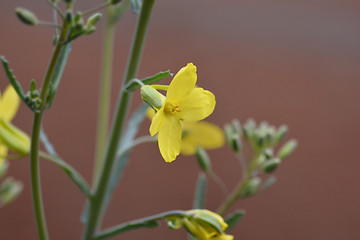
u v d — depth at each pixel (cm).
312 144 65
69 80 67
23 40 68
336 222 58
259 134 33
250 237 56
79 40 71
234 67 71
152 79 27
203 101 28
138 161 60
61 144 60
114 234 29
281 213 58
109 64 33
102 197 30
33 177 28
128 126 31
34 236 53
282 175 61
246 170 32
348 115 69
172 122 27
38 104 27
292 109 68
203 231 28
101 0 68
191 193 59
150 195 58
